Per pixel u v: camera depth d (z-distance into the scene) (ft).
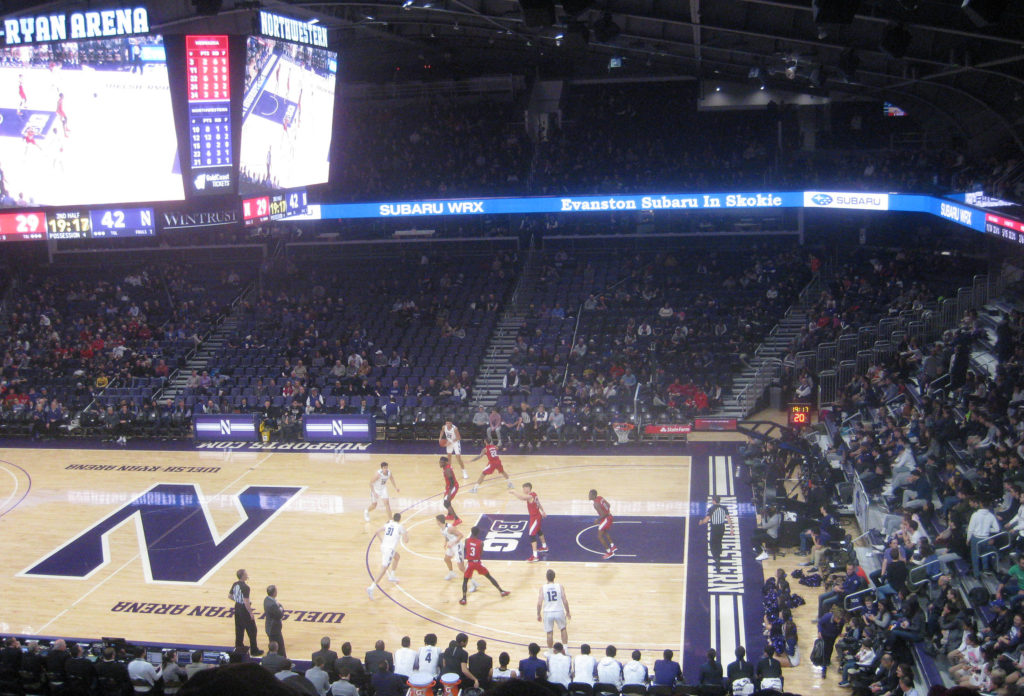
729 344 117.60
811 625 62.59
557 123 151.84
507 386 115.34
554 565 74.18
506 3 96.27
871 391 97.09
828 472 82.07
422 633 63.52
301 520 85.61
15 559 78.18
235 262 146.72
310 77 89.61
